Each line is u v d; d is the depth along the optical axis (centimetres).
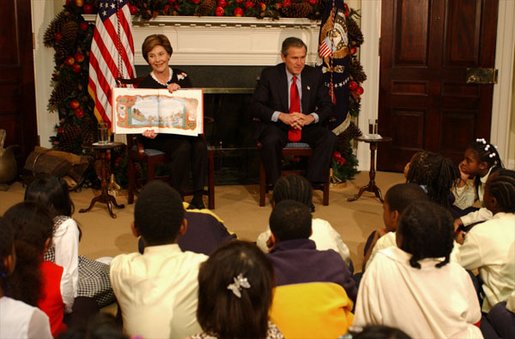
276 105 467
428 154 304
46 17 533
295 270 194
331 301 190
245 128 546
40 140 548
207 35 534
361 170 598
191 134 428
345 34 516
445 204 304
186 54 532
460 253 241
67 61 499
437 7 566
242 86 548
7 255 170
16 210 213
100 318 114
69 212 261
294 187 256
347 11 531
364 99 588
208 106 540
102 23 482
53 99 507
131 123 425
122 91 423
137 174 496
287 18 532
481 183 348
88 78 503
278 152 454
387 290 189
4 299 169
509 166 588
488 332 230
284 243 202
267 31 542
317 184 469
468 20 560
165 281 189
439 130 582
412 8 572
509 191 239
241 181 542
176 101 427
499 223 240
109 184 486
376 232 265
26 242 202
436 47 572
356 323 193
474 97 568
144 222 196
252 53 543
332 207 466
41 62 537
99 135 457
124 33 489
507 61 557
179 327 189
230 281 153
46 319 172
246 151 543
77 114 503
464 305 189
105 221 427
